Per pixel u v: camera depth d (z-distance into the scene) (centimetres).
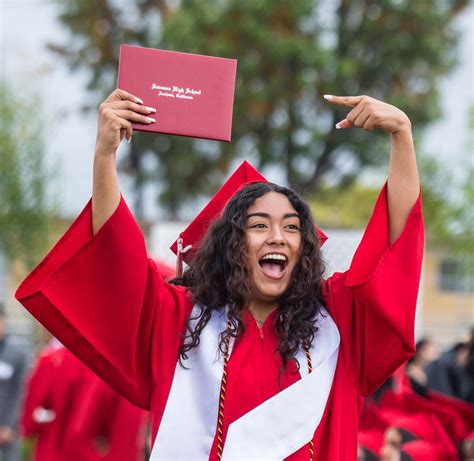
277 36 2133
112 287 361
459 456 809
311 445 362
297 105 2259
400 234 362
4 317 984
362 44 2258
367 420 783
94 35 2422
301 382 359
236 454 352
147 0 2433
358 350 375
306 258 379
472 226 2189
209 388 363
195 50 2114
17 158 1736
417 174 363
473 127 2197
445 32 2278
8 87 1756
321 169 2322
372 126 359
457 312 3172
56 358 912
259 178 418
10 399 970
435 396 827
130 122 364
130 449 854
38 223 1755
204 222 417
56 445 902
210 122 368
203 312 375
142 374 375
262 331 376
